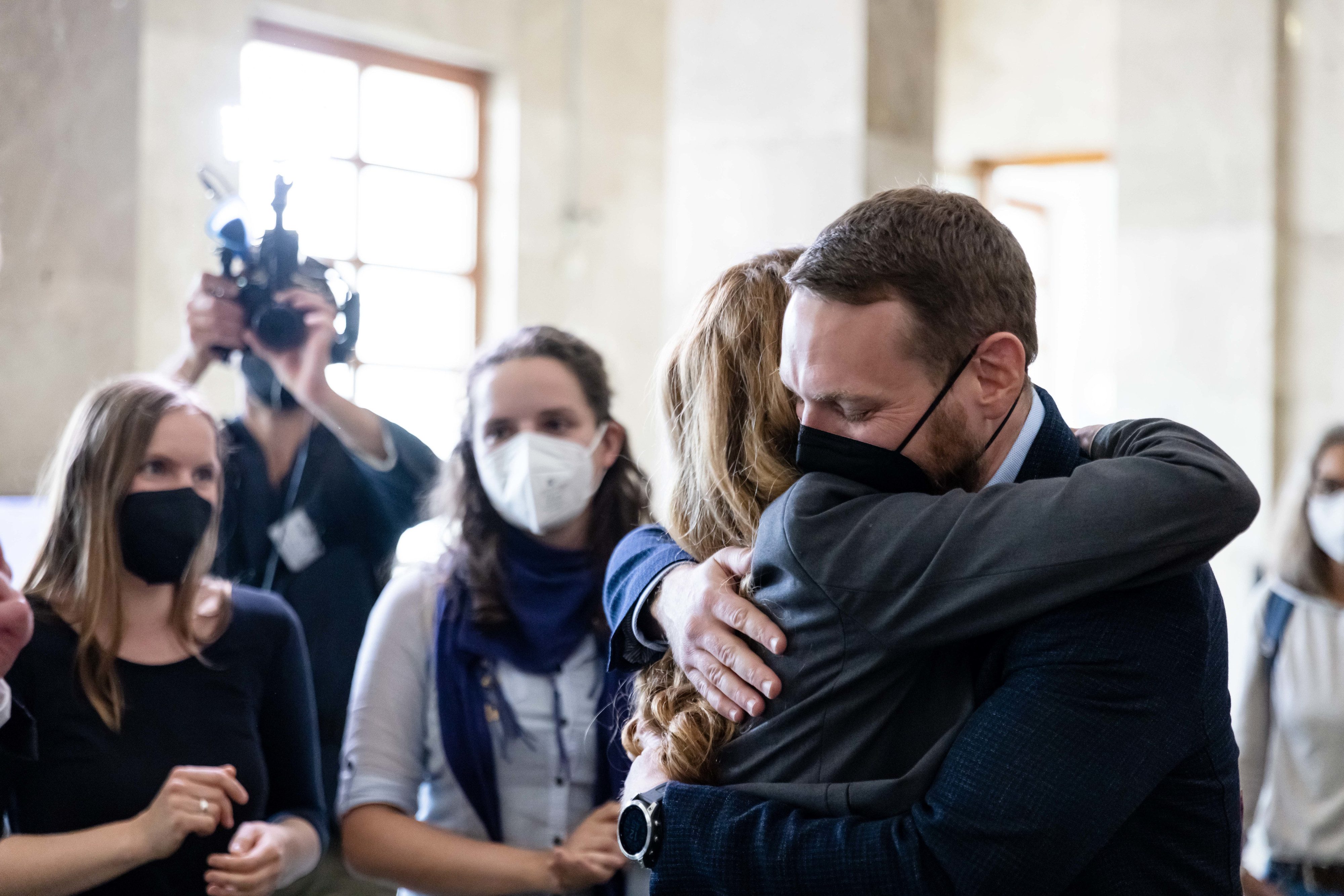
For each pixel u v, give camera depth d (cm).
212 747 193
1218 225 451
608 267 627
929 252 113
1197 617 110
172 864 184
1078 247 750
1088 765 104
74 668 186
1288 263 450
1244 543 436
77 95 346
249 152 421
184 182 440
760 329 133
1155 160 462
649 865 118
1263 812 278
